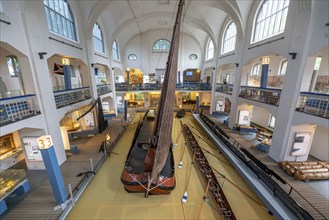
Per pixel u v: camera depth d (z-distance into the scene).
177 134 13.17
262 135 11.10
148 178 5.90
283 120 7.76
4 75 7.42
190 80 22.64
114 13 14.09
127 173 6.41
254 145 10.01
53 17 8.33
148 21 18.09
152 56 22.08
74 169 7.64
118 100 22.34
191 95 25.89
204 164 8.24
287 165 7.32
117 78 22.11
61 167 7.81
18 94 6.57
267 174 6.54
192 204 5.92
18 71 7.82
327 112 6.04
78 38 10.60
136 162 7.69
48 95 7.36
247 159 8.02
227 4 10.84
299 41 6.88
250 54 10.95
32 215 5.16
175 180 6.75
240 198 6.20
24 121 6.11
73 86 12.07
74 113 13.08
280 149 7.91
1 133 5.23
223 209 5.43
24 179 6.12
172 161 7.63
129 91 19.05
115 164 8.54
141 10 14.21
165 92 5.23
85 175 7.05
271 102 9.13
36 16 6.71
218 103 17.78
